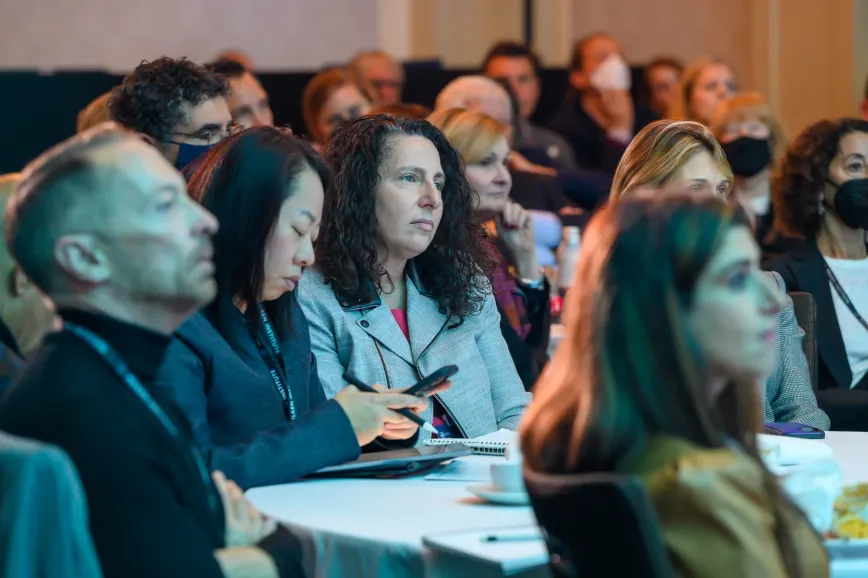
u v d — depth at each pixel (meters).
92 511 2.45
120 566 2.43
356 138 4.62
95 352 2.62
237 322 3.78
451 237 4.74
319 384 4.14
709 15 13.59
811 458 3.58
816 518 2.79
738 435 2.51
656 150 4.74
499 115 8.84
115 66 13.40
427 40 13.92
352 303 4.61
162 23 13.44
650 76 12.08
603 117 11.30
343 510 3.21
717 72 11.02
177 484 2.60
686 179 4.69
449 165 4.75
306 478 3.66
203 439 3.54
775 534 2.34
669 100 11.98
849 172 6.30
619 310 2.33
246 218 3.69
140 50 13.41
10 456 2.38
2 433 2.46
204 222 2.71
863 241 6.41
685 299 2.33
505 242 6.14
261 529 2.97
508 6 14.27
